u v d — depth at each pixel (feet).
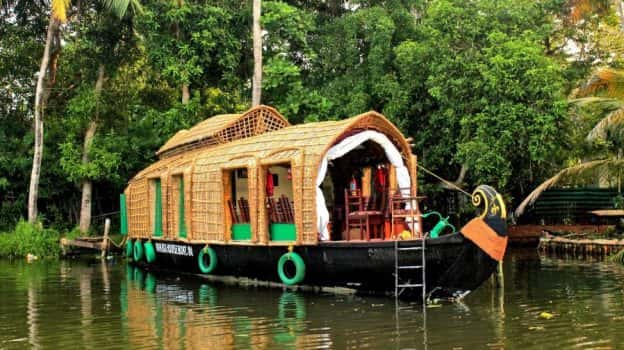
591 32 78.54
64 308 37.45
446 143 67.92
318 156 40.14
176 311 36.01
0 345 28.94
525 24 66.23
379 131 43.37
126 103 79.51
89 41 74.28
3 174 76.89
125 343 28.84
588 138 56.29
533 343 27.89
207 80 74.38
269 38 70.28
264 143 45.27
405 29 71.77
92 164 72.69
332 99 69.72
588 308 35.60
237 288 44.34
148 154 76.84
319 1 78.64
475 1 65.72
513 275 49.88
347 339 28.81
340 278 40.06
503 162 61.36
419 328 30.68
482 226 35.53
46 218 79.97
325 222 40.40
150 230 56.75
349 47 69.67
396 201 41.39
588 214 83.46
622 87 57.06
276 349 27.35
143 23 69.67
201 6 70.79
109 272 55.26
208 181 47.50
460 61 63.16
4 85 80.33
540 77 60.29
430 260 36.04
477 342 28.09
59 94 80.43
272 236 43.29
